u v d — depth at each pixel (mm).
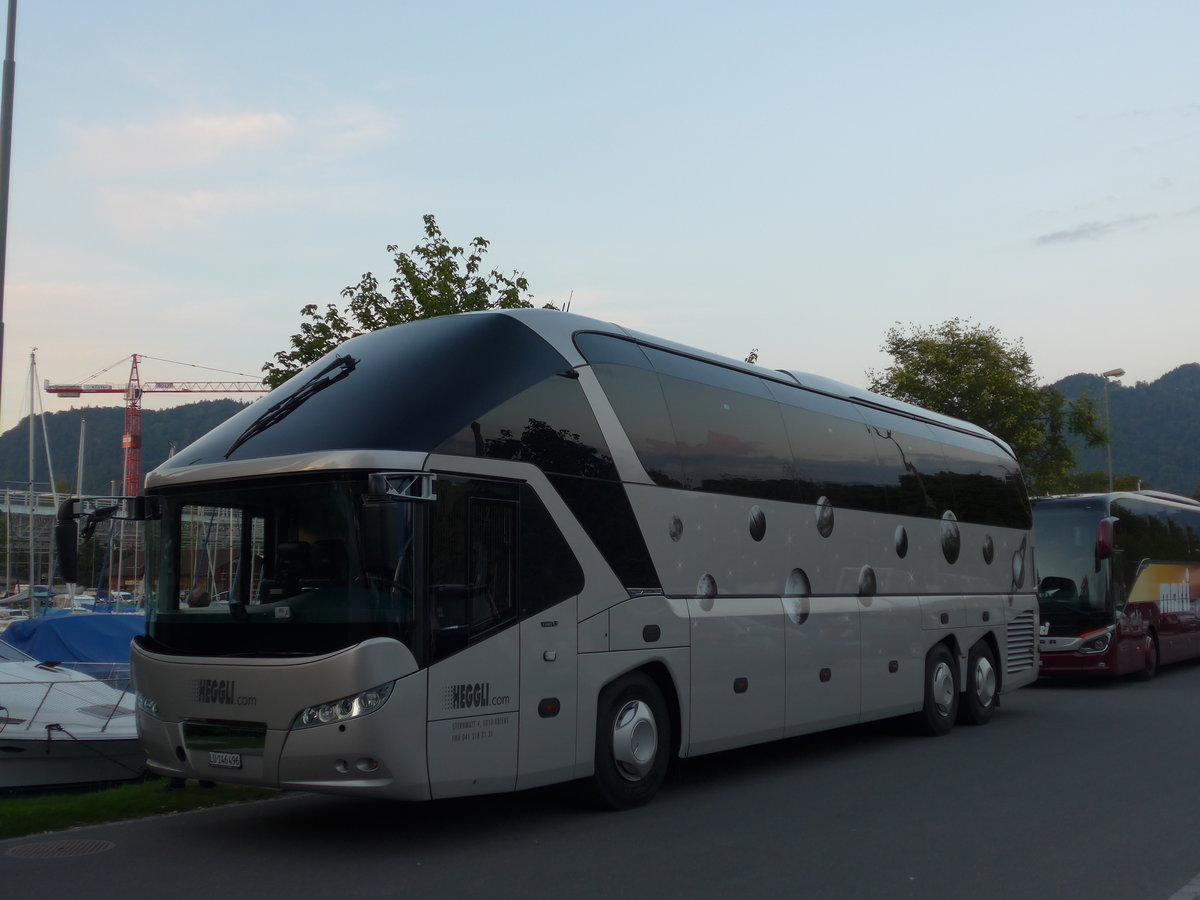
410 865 7535
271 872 7355
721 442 10820
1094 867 7449
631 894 6797
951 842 8180
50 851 7973
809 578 11867
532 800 9805
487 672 7996
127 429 151500
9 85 17734
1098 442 46156
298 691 7492
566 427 9031
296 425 8273
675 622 9805
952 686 14766
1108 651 20641
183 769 8086
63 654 15633
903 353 47125
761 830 8602
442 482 7906
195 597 8250
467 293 19578
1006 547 16875
